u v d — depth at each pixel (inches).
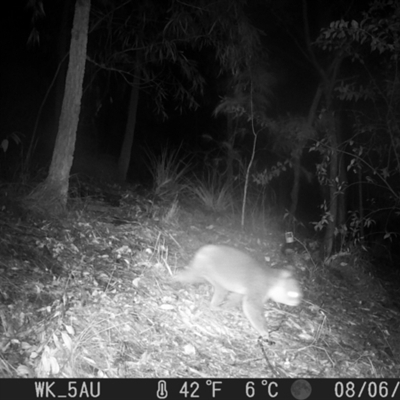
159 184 441.4
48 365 204.8
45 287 253.1
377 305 379.6
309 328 304.2
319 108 506.0
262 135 547.5
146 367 230.1
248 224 431.8
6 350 210.8
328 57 473.1
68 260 283.4
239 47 414.6
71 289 258.2
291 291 274.2
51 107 525.7
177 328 260.4
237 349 263.1
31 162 421.4
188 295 288.5
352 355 294.2
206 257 284.7
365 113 463.8
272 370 254.5
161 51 414.9
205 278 287.1
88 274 276.2
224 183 484.1
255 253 377.1
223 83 510.0
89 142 543.8
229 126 497.7
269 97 523.8
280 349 275.3
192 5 393.1
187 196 445.4
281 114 542.6
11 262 262.4
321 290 363.9
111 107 583.5
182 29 401.4
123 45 442.0
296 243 428.5
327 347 293.1
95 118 564.4
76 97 334.3
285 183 560.7
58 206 328.2
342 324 325.7
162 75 490.3
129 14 458.6
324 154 437.1
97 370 219.1
